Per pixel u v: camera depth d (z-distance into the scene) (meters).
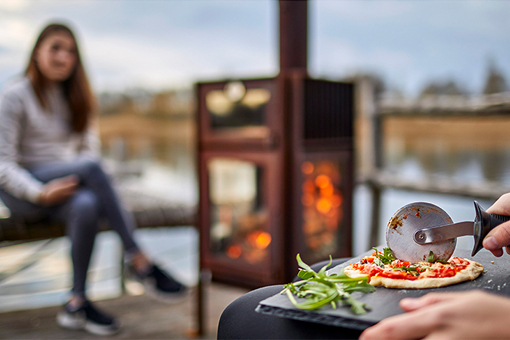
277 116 1.72
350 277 0.68
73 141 2.22
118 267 2.69
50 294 2.54
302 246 1.79
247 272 1.85
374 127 2.89
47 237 2.00
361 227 3.30
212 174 1.94
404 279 0.67
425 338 0.44
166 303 2.43
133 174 3.65
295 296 0.60
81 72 2.13
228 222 1.96
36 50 2.00
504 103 2.31
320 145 1.87
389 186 2.78
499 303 0.44
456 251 0.86
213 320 2.19
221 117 1.89
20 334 1.99
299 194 1.76
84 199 1.93
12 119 1.93
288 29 1.98
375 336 0.46
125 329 2.09
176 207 2.34
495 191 2.37
